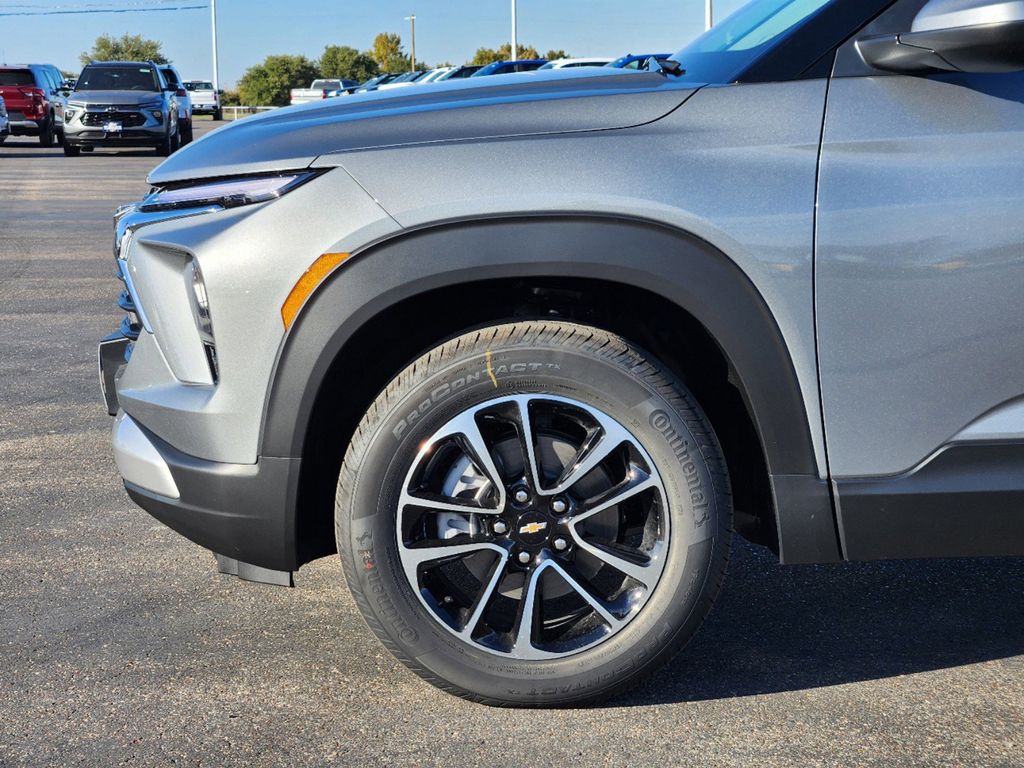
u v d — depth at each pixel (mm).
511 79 2516
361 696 2375
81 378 5277
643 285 2066
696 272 2061
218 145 2270
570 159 2064
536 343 2123
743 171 2066
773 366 2092
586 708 2312
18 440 4324
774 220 2055
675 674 2469
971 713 2285
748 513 2412
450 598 2295
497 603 2346
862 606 2832
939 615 2771
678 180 2057
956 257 2057
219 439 2160
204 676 2469
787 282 2064
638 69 2867
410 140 2109
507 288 2279
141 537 3344
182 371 2238
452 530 2221
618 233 2049
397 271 2062
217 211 2141
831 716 2279
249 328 2102
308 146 2131
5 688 2416
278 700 2363
